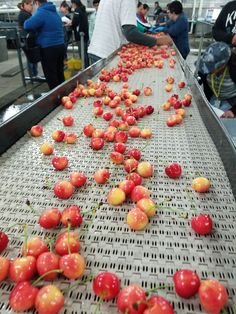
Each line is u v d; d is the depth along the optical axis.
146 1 5.39
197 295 0.23
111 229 0.29
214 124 0.47
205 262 0.26
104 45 1.19
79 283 0.24
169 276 0.24
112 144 0.47
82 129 0.53
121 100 0.69
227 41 1.08
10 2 4.27
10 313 0.21
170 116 0.59
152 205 0.31
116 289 0.22
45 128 0.53
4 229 0.29
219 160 0.42
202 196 0.34
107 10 1.14
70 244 0.26
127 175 0.38
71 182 0.36
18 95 1.96
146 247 0.27
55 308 0.21
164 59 1.20
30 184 0.36
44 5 1.58
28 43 1.66
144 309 0.21
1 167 0.40
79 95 0.71
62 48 1.73
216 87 1.03
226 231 0.29
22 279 0.23
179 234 0.29
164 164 0.41
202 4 4.45
